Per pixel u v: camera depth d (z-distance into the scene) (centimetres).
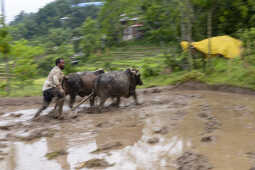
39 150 593
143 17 2178
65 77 918
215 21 1908
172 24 2027
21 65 1770
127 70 969
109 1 2039
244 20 1805
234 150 544
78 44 3703
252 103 961
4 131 740
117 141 630
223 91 1240
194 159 504
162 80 1689
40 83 2059
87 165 503
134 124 761
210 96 1124
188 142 601
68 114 893
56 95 818
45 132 701
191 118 786
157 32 2152
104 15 2241
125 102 1098
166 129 695
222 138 613
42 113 959
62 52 3391
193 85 1345
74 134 696
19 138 673
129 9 2084
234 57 1475
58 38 4406
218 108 894
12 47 1548
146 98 1162
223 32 1898
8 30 1489
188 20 1691
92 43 3388
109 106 1004
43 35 5234
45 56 3250
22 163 525
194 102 1007
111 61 2873
